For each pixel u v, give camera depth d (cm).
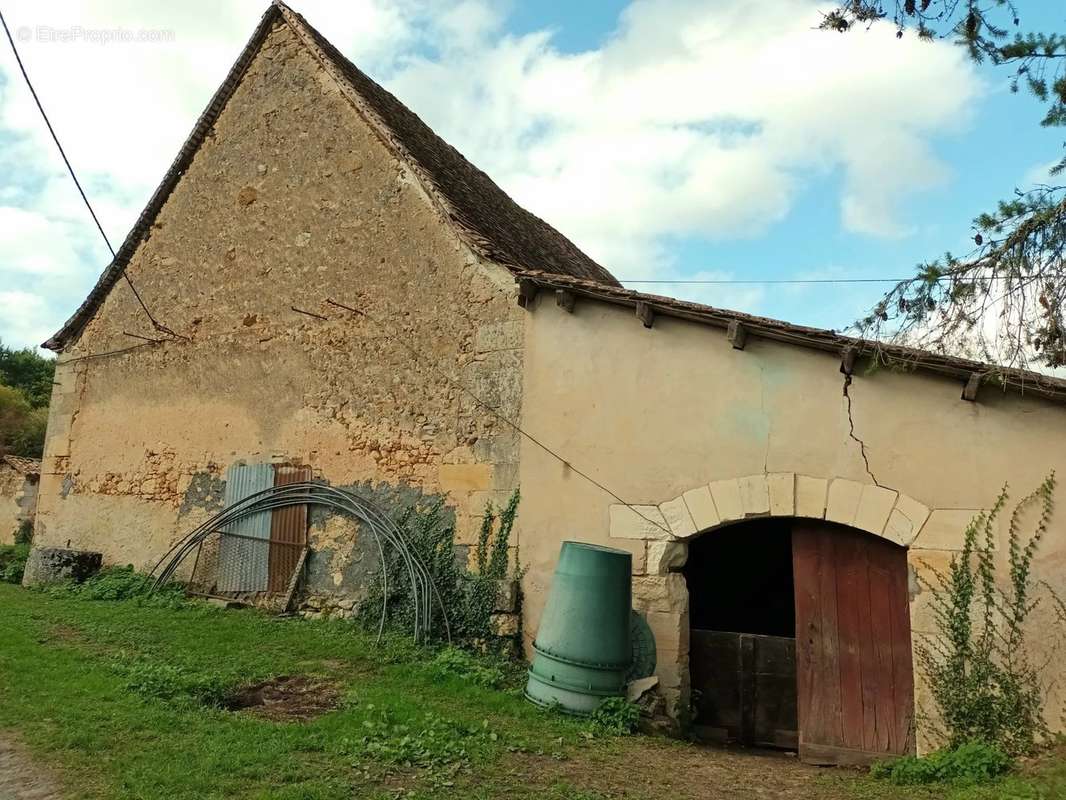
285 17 989
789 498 613
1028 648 534
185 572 916
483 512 736
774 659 652
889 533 580
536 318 743
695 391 662
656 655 636
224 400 940
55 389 1106
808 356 627
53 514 1056
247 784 392
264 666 638
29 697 509
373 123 886
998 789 463
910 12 391
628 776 462
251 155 986
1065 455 544
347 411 844
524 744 494
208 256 995
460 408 770
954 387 579
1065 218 388
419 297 818
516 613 698
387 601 758
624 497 673
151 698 524
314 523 840
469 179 1119
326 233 901
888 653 592
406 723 509
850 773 550
